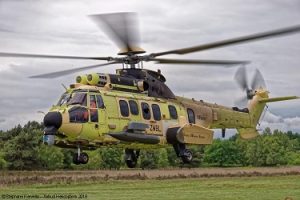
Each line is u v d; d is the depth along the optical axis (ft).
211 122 102.94
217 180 164.66
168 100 92.94
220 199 97.25
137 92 88.38
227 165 398.42
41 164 274.57
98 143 82.84
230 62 81.92
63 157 284.82
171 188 131.03
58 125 78.07
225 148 402.52
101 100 82.28
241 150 408.67
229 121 108.37
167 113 90.94
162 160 328.49
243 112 113.60
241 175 191.42
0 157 260.01
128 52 86.69
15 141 270.67
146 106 87.61
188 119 95.81
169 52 82.99
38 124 319.88
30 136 273.13
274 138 439.22
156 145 89.76
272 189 122.52
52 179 156.56
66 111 79.05
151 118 87.81
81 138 80.69
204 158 403.13
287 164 407.64
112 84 85.10
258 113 117.91
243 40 70.64
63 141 81.25
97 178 163.73
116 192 116.37
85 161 84.07
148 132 86.99
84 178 163.02
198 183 148.66
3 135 304.30
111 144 84.33
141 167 319.88
